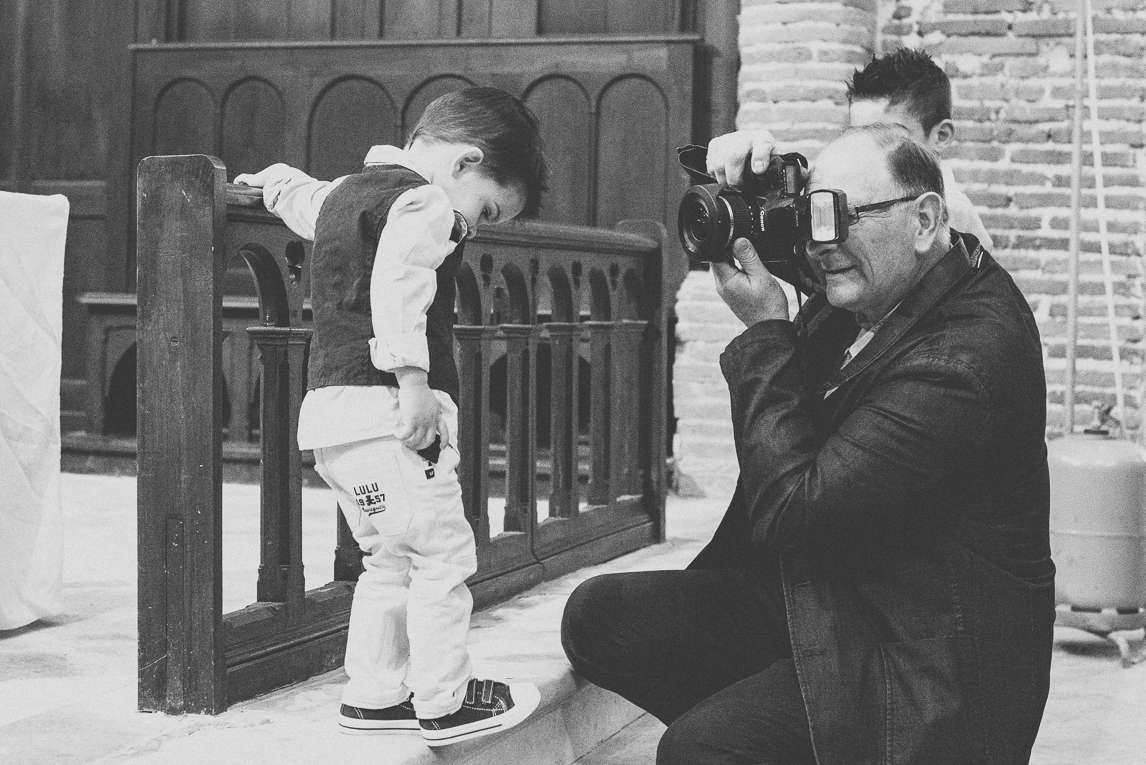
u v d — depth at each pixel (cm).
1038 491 237
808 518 230
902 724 223
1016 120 661
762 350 245
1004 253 665
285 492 302
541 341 677
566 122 709
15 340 355
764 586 273
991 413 226
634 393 486
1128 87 646
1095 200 653
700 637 277
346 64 740
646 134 697
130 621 377
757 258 248
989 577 231
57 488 372
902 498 228
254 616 289
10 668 325
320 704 282
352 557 330
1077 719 360
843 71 652
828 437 243
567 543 432
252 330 299
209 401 270
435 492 249
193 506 272
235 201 276
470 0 736
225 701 277
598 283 462
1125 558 419
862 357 242
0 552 353
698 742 238
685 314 668
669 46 690
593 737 328
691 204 250
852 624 234
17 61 810
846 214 231
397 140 734
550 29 728
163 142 770
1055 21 653
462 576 253
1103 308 651
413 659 248
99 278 800
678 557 461
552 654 323
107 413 702
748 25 662
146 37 784
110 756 249
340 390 246
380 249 239
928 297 239
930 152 243
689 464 665
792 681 244
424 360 237
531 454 409
